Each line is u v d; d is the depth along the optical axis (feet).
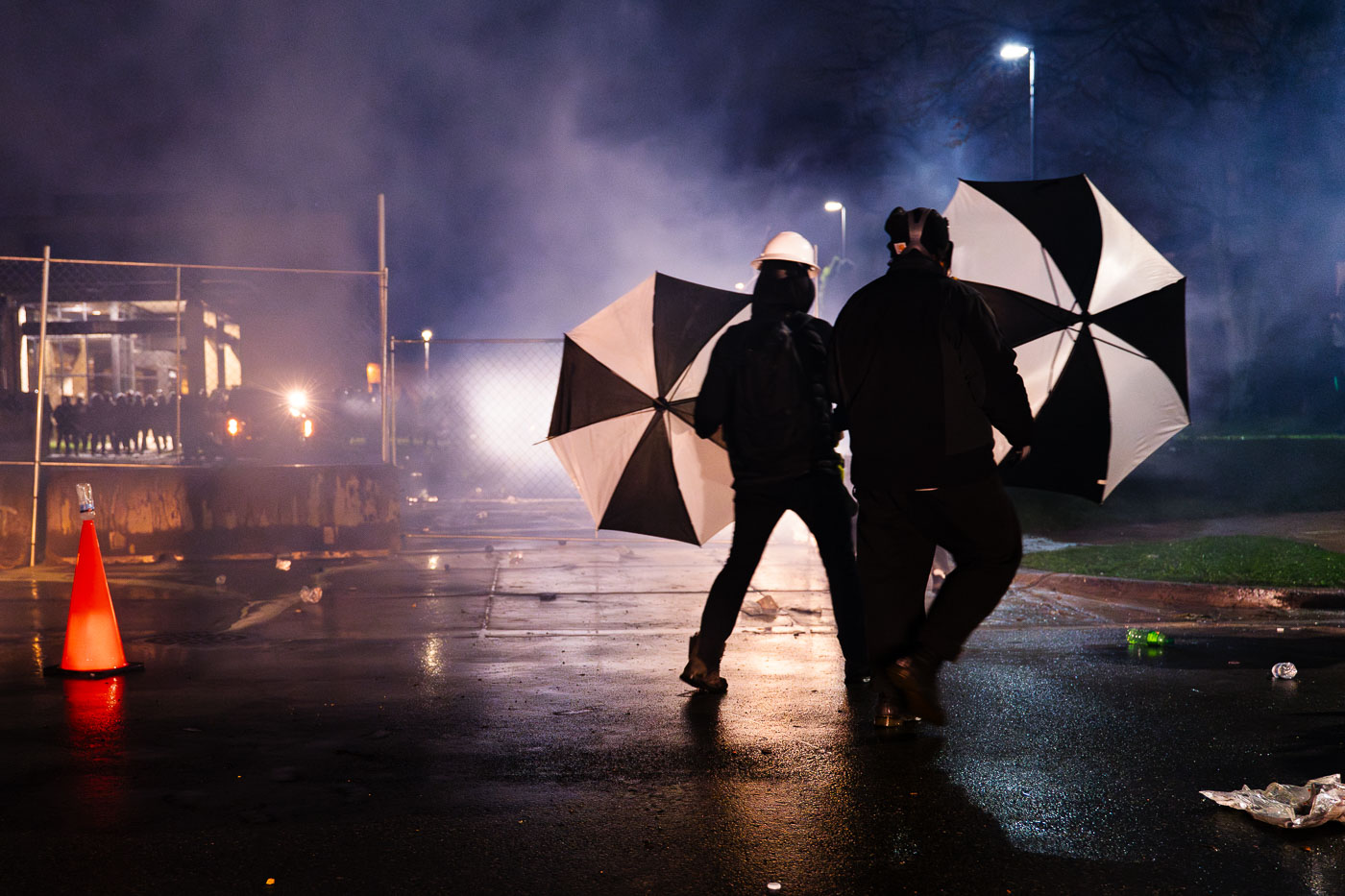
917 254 14.33
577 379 18.88
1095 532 41.81
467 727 15.56
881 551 14.65
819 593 28.96
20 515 34.71
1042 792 12.62
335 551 36.63
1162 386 18.72
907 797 12.46
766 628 23.75
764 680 18.62
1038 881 10.13
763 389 16.83
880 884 10.05
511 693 17.69
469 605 27.04
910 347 13.85
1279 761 13.89
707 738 14.98
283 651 21.36
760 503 17.25
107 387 98.84
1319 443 58.59
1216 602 26.96
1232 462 55.21
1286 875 10.25
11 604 27.25
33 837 11.18
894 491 14.05
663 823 11.64
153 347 102.06
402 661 20.40
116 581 31.40
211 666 19.99
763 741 14.78
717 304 19.04
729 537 43.19
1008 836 11.24
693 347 18.93
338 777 13.21
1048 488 19.67
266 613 25.96
